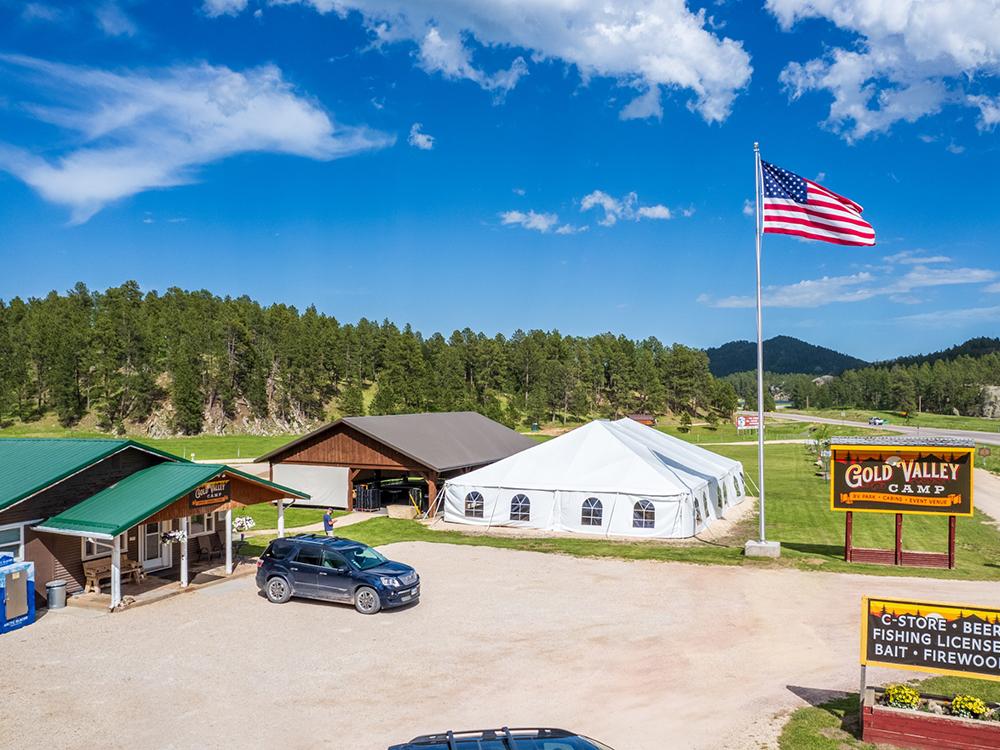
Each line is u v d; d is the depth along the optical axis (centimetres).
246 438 10325
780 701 1259
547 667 1442
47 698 1294
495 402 12206
